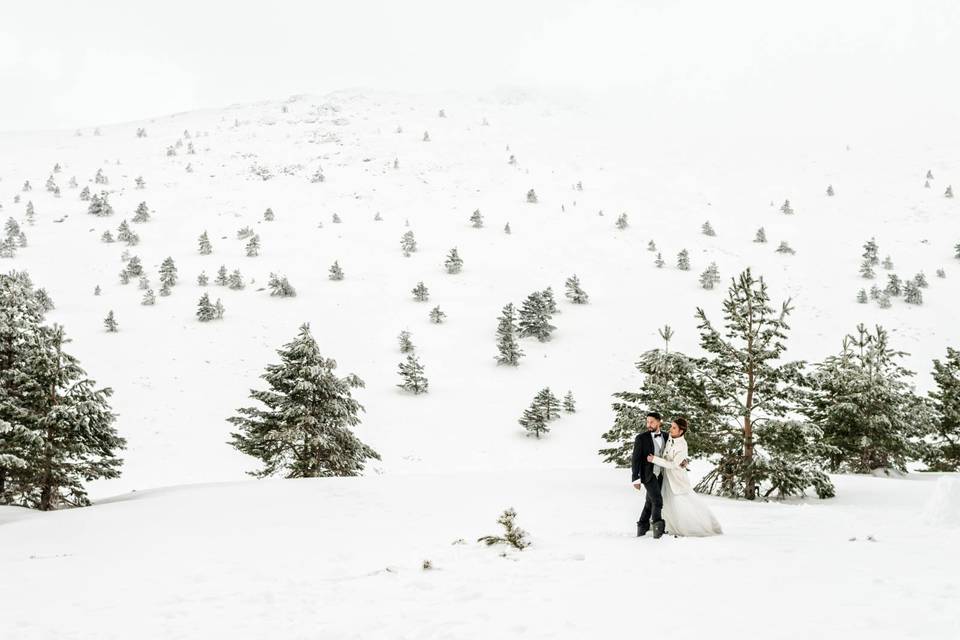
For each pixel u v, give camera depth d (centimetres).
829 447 1812
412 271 13225
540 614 523
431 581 677
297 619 559
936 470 2923
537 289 12362
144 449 5922
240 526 1172
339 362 8788
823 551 765
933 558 707
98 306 10438
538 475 1944
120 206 16925
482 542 896
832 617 468
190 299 10956
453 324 10475
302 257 13838
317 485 1706
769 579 608
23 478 2058
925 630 424
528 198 18888
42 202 16888
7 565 911
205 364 8356
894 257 14325
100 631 552
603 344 9831
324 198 18688
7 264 12275
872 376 2488
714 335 1872
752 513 1209
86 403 2131
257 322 10062
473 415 7319
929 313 11056
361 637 494
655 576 644
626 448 2002
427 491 1580
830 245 15300
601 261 14125
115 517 1336
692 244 15312
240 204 17712
